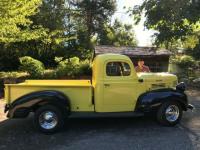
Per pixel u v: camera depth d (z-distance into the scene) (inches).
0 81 327.0
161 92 162.9
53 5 623.2
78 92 157.5
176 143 135.6
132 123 171.5
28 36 307.3
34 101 150.6
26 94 154.6
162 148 129.0
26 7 257.1
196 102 247.1
